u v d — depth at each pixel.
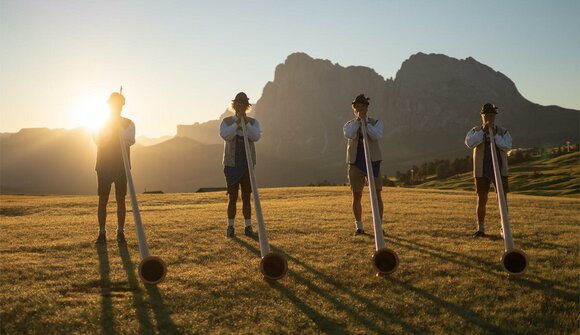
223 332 4.85
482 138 9.31
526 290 6.06
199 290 5.94
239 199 23.84
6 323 4.95
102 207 8.77
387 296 5.83
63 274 6.52
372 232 9.77
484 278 6.48
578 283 6.32
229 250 8.05
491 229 10.29
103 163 8.70
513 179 127.56
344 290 6.02
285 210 14.34
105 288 6.00
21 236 9.34
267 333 4.86
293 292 5.92
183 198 25.09
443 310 5.44
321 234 9.53
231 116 9.45
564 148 174.38
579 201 20.66
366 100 9.54
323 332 4.90
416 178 165.25
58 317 5.10
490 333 4.93
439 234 9.62
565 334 4.91
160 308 5.39
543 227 10.62
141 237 6.21
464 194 25.45
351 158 9.62
